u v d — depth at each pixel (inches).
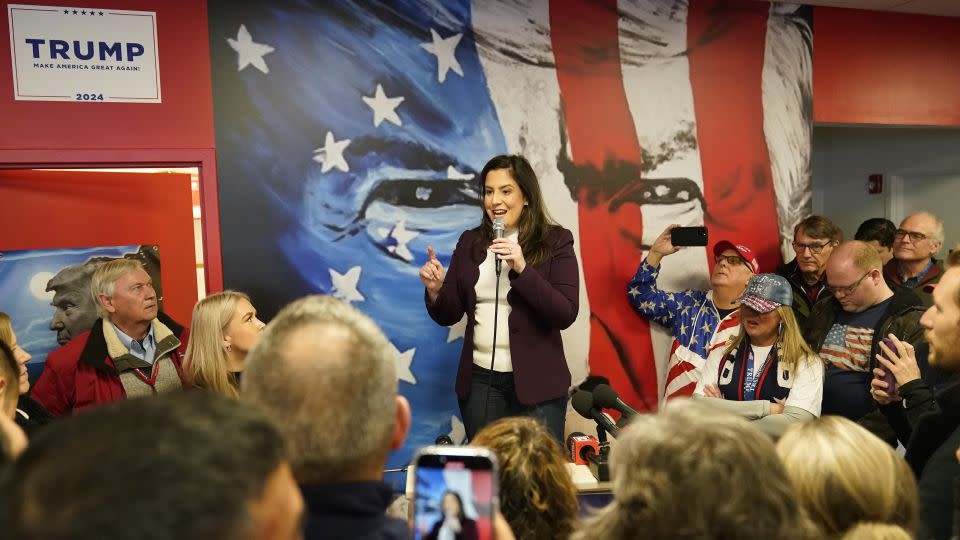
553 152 137.3
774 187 150.0
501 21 133.0
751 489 31.3
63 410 105.7
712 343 134.7
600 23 138.1
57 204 117.0
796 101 150.7
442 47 130.4
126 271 104.7
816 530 33.2
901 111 158.6
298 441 31.6
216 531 17.4
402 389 131.9
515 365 105.7
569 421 136.1
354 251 128.3
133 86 117.1
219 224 122.4
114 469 16.9
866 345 105.5
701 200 145.9
